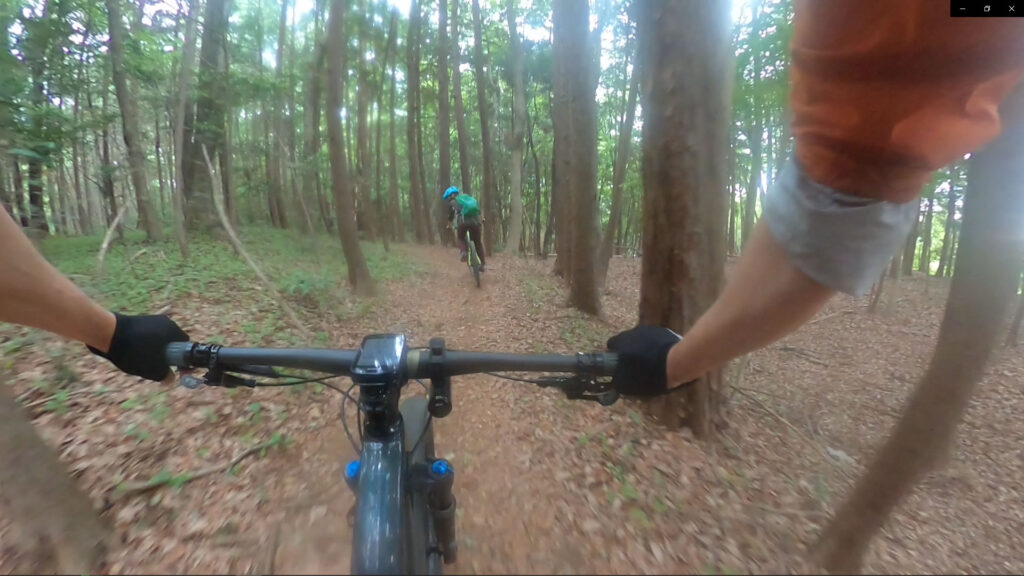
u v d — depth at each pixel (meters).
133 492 3.41
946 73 0.71
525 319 8.94
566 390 1.50
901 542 3.90
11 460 2.57
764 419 6.21
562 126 13.82
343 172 9.66
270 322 6.96
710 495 3.99
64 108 10.18
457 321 8.67
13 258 1.11
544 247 25.22
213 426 4.31
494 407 5.23
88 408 4.43
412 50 23.67
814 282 0.84
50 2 8.83
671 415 5.09
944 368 2.87
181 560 2.76
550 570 2.63
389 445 1.50
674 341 1.25
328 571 1.35
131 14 12.07
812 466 5.09
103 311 1.28
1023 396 8.88
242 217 20.62
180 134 10.39
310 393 4.96
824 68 0.78
